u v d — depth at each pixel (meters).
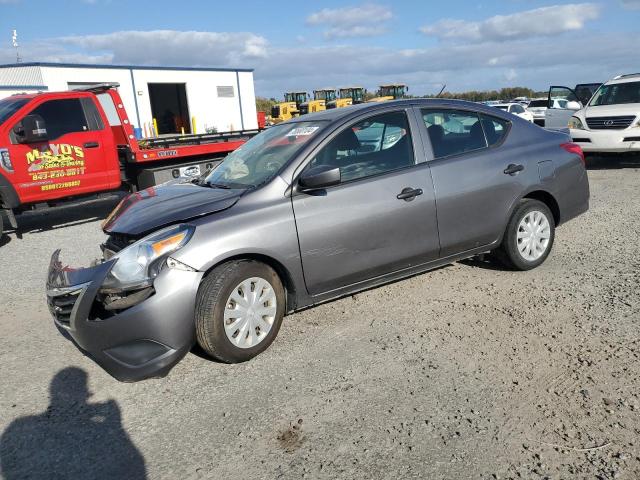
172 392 3.38
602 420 2.83
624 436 2.70
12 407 3.31
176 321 3.32
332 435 2.85
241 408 3.15
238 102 34.19
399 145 4.37
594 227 6.75
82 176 8.84
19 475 2.68
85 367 3.81
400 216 4.21
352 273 4.08
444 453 2.66
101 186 9.12
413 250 4.34
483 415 2.94
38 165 8.30
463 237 4.60
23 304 5.25
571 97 16.45
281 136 4.49
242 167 4.39
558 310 4.25
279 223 3.71
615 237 6.21
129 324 3.24
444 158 4.54
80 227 9.02
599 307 4.24
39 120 8.02
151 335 3.28
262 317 3.72
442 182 4.43
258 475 2.59
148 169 9.70
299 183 3.86
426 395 3.17
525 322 4.07
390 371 3.47
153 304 3.26
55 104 8.55
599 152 11.38
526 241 5.02
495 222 4.77
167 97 33.50
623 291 4.53
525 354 3.58
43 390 3.51
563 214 5.25
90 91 9.48
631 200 8.28
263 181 3.93
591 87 15.86
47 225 9.41
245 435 2.90
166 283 3.30
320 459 2.67
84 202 9.18
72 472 2.69
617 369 3.32
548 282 4.86
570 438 2.71
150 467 2.69
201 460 2.72
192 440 2.89
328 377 3.44
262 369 3.59
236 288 3.56
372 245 4.12
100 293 3.32
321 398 3.20
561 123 16.94
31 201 8.37
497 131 4.95
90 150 8.88
